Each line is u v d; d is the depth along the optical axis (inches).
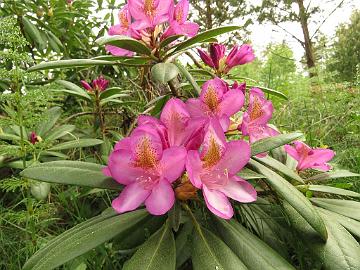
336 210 13.4
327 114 31.0
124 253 13.8
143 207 12.4
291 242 13.5
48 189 16.8
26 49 28.5
